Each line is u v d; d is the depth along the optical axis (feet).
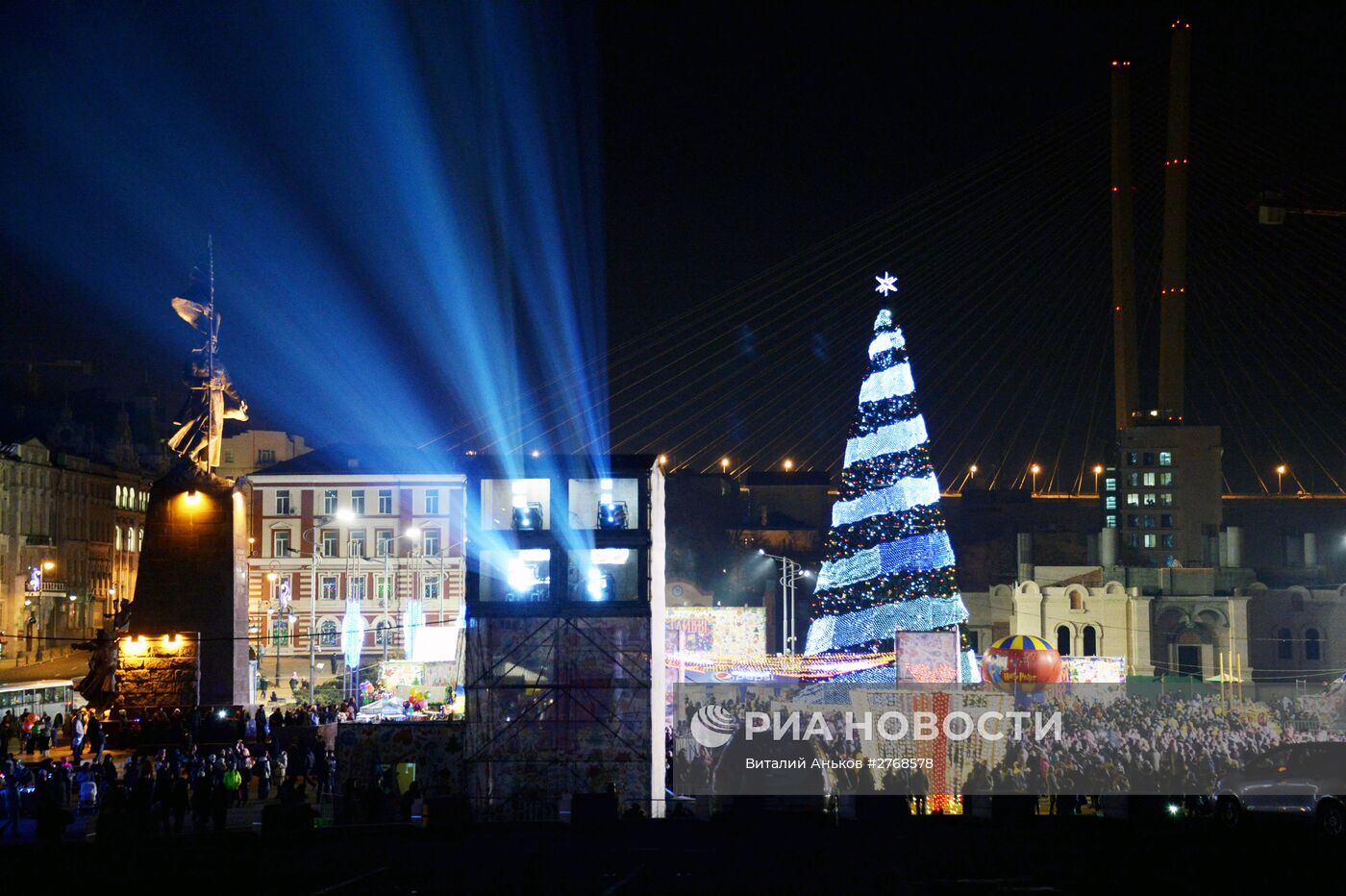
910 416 288.30
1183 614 460.96
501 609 150.92
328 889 88.22
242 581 223.92
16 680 313.32
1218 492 497.46
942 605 281.95
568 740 148.77
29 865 103.96
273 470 413.39
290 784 130.72
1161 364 506.48
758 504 533.55
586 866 100.17
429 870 98.63
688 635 288.30
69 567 474.08
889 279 292.61
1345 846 104.94
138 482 542.57
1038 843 110.83
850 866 98.07
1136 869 94.27
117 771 178.81
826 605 288.92
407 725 148.77
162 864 104.32
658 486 158.30
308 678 340.39
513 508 154.10
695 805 148.97
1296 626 463.01
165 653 216.54
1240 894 82.17
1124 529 501.15
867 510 286.46
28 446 444.55
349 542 409.69
